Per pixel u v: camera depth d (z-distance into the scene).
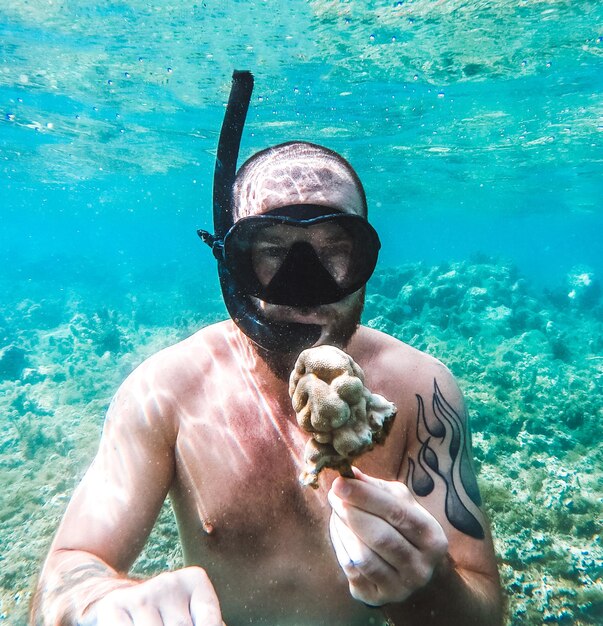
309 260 1.32
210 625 0.82
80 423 9.99
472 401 9.05
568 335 16.12
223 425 1.54
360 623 1.50
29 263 38.41
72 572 1.19
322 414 0.87
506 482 6.62
